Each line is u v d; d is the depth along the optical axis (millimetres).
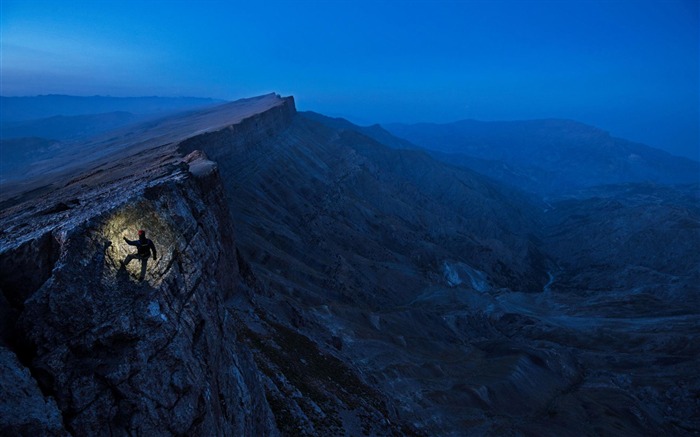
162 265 18219
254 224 97125
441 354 86000
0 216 36469
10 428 11719
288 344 44188
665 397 87250
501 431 61906
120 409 14289
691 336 104625
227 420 19688
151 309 16516
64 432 12727
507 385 76375
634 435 72250
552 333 118750
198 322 19203
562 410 75688
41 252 14922
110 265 16125
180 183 23734
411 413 57625
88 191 32781
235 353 23672
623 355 104812
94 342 14586
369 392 47625
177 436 15547
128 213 17844
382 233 154625
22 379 12594
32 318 13773
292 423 28516
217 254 25141
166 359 16141
